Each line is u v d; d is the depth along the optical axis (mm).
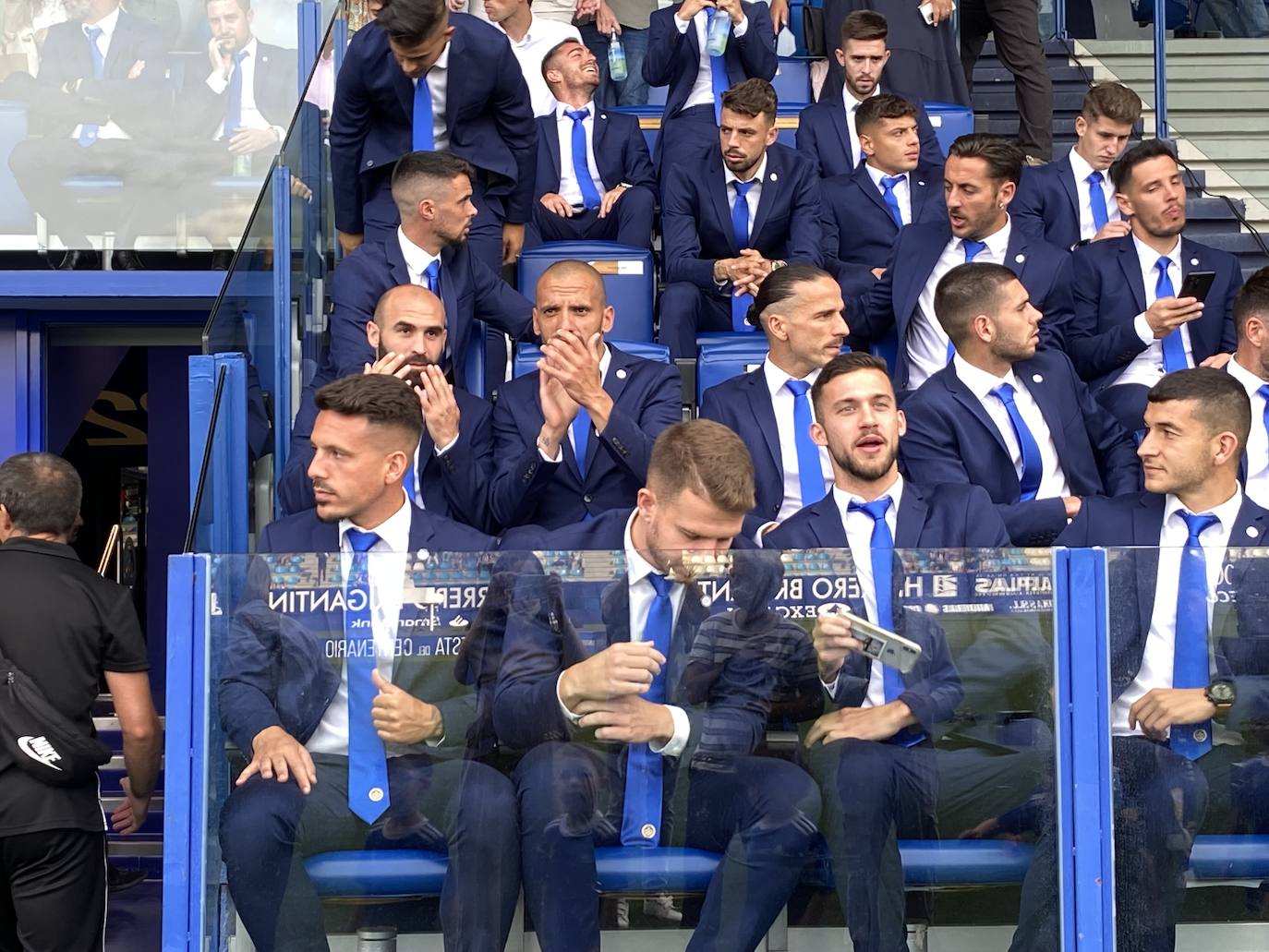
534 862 2863
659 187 6500
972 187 4965
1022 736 2889
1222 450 3646
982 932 2893
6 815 3797
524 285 5520
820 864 2887
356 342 4488
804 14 7477
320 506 3443
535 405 4379
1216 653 2910
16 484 4090
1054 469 4355
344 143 5094
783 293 4348
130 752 4125
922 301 5051
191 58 6086
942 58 6973
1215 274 4980
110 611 4082
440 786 2854
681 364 5250
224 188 6117
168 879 2760
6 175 6078
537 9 7254
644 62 6688
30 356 6828
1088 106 5875
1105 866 2881
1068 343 5098
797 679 2889
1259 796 2922
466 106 5062
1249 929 2914
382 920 2842
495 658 2863
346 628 2840
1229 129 6535
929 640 2889
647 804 2881
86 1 6070
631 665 2873
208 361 3855
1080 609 2898
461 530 3500
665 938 2887
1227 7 6609
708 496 3027
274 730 2814
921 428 4328
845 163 6234
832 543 3592
